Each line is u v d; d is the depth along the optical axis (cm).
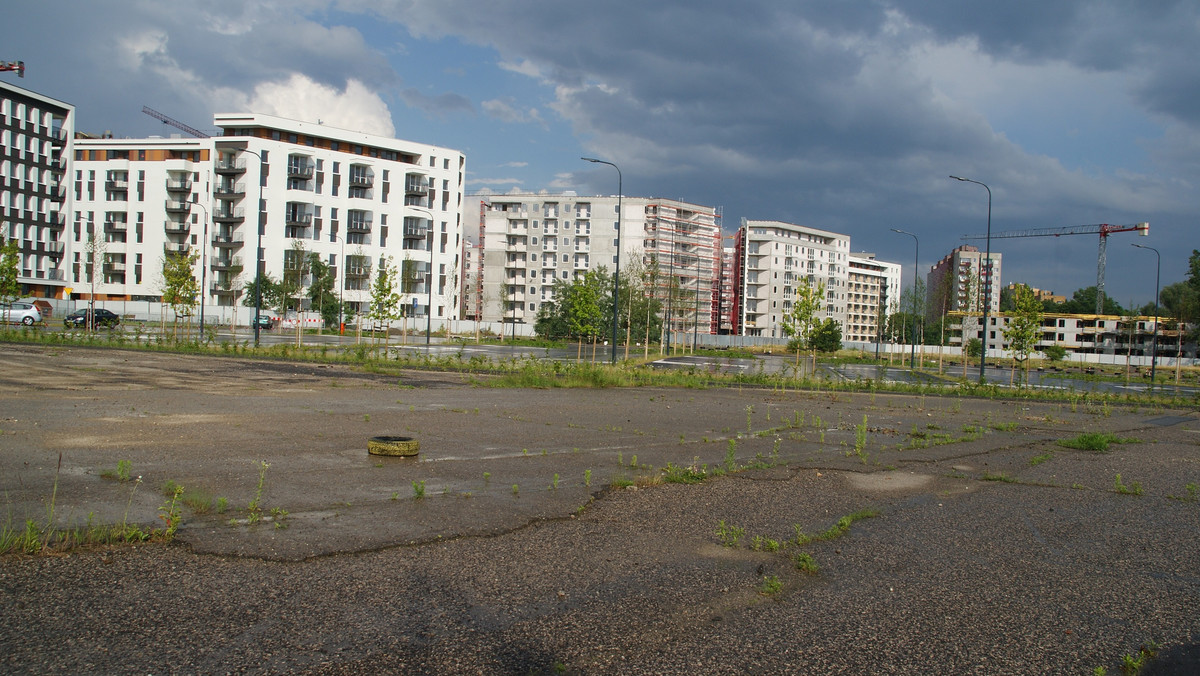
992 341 10525
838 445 1186
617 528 618
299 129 8500
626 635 400
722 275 15650
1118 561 589
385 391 1769
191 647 360
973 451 1184
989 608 470
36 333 3083
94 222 8819
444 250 9500
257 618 398
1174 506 814
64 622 381
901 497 798
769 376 2931
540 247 12325
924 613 455
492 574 487
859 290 16212
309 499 660
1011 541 636
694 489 788
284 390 1647
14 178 7656
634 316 6931
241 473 749
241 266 8156
